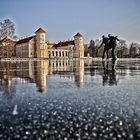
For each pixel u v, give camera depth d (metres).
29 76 39.16
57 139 10.24
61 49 198.75
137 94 20.20
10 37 162.12
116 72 46.22
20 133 10.98
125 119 12.82
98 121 12.57
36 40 185.50
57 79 34.12
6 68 61.06
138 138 10.23
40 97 19.39
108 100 17.70
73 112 14.46
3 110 15.16
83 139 10.20
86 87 25.14
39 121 12.74
